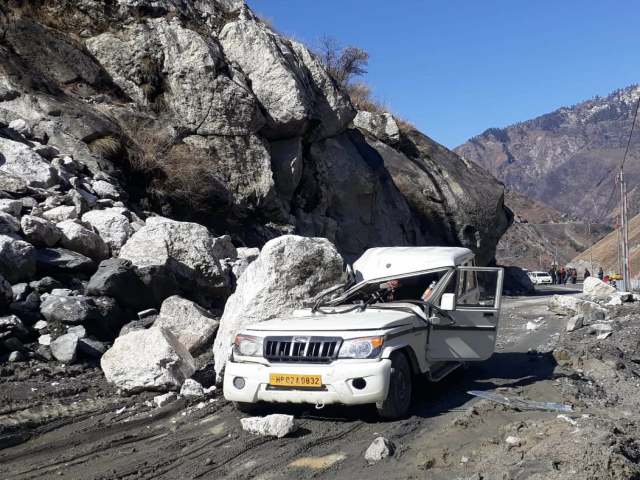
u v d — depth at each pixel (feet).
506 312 58.80
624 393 26.58
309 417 22.36
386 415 21.27
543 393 25.43
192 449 19.26
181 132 57.26
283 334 21.74
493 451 17.92
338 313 24.71
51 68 53.36
